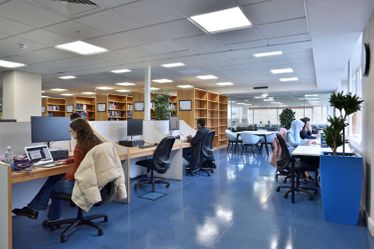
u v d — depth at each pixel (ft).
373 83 9.54
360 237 8.79
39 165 8.77
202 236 8.82
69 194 8.49
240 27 12.69
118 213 10.94
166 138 13.78
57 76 27.61
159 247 8.08
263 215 10.75
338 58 17.58
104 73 27.04
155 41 14.97
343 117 10.68
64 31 13.30
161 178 17.11
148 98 22.49
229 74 27.58
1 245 7.32
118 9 10.71
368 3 9.26
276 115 44.42
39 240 8.52
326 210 10.19
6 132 9.71
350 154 10.98
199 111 32.71
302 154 12.50
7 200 7.20
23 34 13.78
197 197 13.19
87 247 8.06
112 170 8.30
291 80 31.45
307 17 11.19
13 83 24.18
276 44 15.42
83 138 8.55
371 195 9.44
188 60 19.90
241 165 22.17
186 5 10.34
